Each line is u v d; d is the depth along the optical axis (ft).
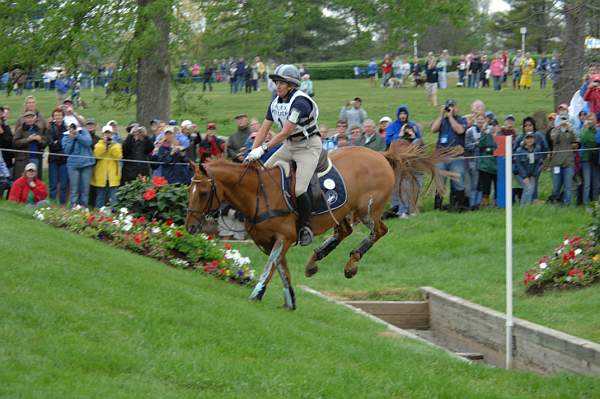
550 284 46.29
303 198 38.11
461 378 29.91
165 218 47.47
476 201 64.49
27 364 24.16
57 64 75.61
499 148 36.04
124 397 22.98
